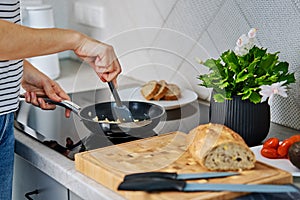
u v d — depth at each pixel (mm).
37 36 1354
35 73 1727
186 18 1959
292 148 1290
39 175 1554
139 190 1143
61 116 1812
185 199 1101
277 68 1473
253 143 1484
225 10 1795
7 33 1298
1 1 1390
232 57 1469
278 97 1669
